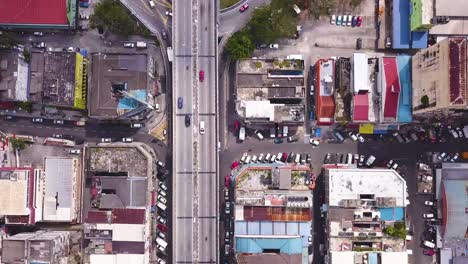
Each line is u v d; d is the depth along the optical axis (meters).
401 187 110.56
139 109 114.69
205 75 118.00
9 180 107.19
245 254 111.19
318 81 116.81
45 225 118.62
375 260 110.00
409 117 114.38
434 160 120.12
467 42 96.31
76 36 122.12
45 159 113.81
